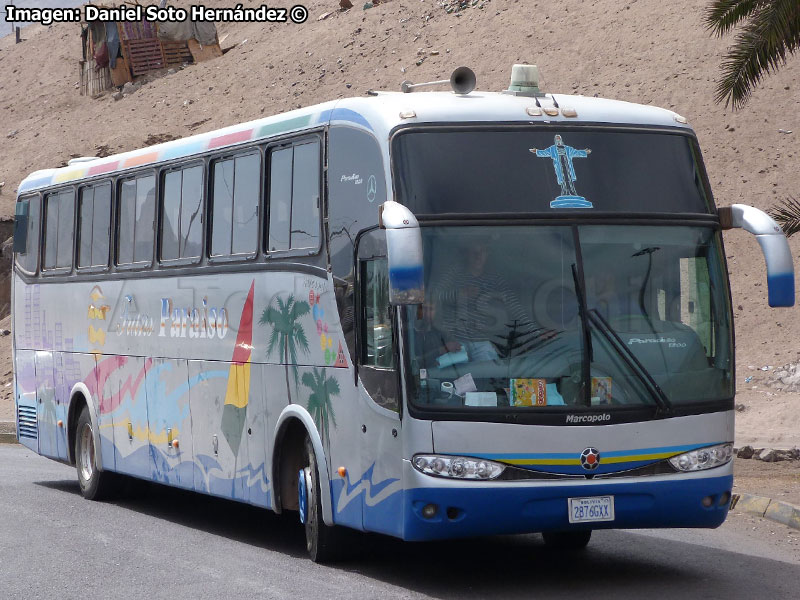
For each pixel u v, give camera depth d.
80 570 16.09
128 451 22.73
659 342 14.43
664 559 16.78
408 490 13.79
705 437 14.41
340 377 15.53
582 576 15.52
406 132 14.59
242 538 19.27
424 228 14.13
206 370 19.59
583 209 14.55
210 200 19.64
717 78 53.09
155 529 20.22
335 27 81.06
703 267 14.88
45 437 26.95
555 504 13.80
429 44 71.00
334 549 16.36
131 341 22.48
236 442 18.61
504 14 70.25
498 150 14.70
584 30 63.56
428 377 13.85
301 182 16.91
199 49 88.88
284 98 73.12
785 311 39.88
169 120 77.81
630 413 14.05
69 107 91.44
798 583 14.94
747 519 20.39
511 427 13.76
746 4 24.61
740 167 47.12
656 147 15.21
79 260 25.05
